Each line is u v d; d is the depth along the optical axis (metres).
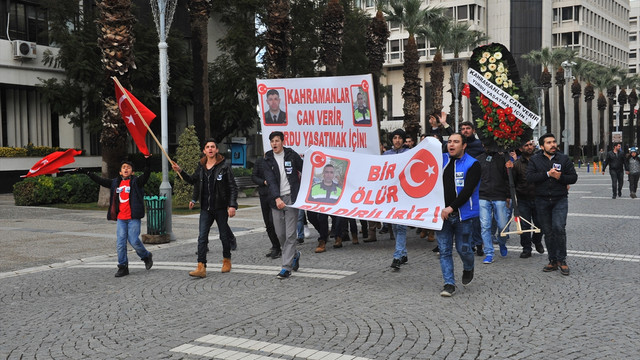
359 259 8.94
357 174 7.94
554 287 6.86
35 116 28.98
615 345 4.75
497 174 8.64
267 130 10.78
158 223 11.14
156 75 26.27
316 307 6.07
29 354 4.79
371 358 4.52
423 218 6.89
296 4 29.77
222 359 4.55
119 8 16.48
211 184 7.78
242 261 8.96
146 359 4.59
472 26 63.56
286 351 4.70
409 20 34.56
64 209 18.00
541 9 65.88
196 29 19.19
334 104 10.24
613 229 11.95
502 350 4.66
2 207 18.86
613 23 84.19
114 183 8.07
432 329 5.24
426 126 65.31
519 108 8.88
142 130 8.31
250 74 28.33
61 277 8.10
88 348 4.90
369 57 27.14
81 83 25.98
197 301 6.43
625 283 7.02
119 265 8.00
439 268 8.14
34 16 27.91
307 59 30.41
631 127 74.38
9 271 8.62
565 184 7.59
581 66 58.91
